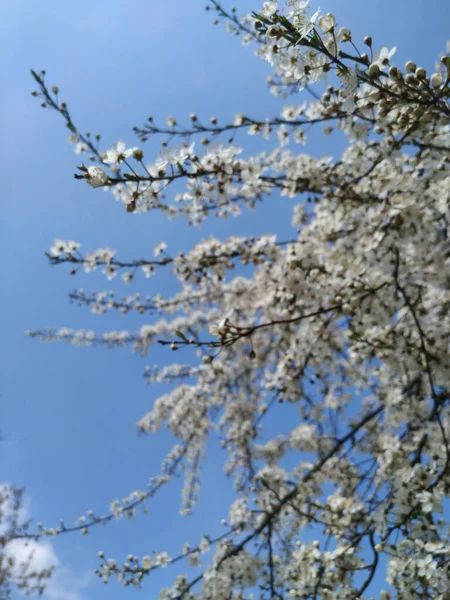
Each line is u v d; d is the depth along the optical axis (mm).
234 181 4422
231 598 4738
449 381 4477
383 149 3375
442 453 4312
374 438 6145
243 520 5461
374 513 3914
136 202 2803
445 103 2605
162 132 4465
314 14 2316
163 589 4723
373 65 2484
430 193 4570
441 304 5332
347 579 3996
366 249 4625
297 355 5914
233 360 7641
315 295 5402
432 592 3404
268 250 5637
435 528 3631
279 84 5297
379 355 4914
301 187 5281
